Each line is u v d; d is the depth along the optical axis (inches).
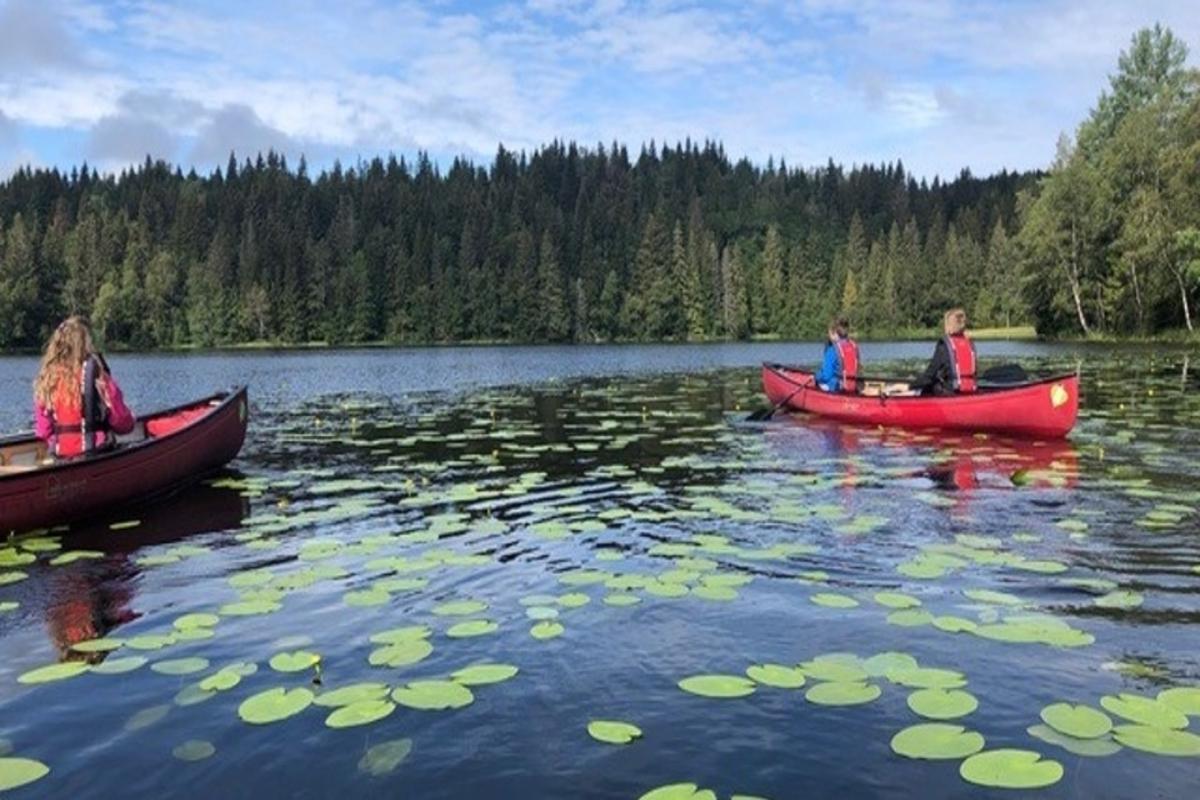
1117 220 1520.7
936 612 159.6
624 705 126.0
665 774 107.3
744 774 106.6
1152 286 1454.2
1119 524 222.8
